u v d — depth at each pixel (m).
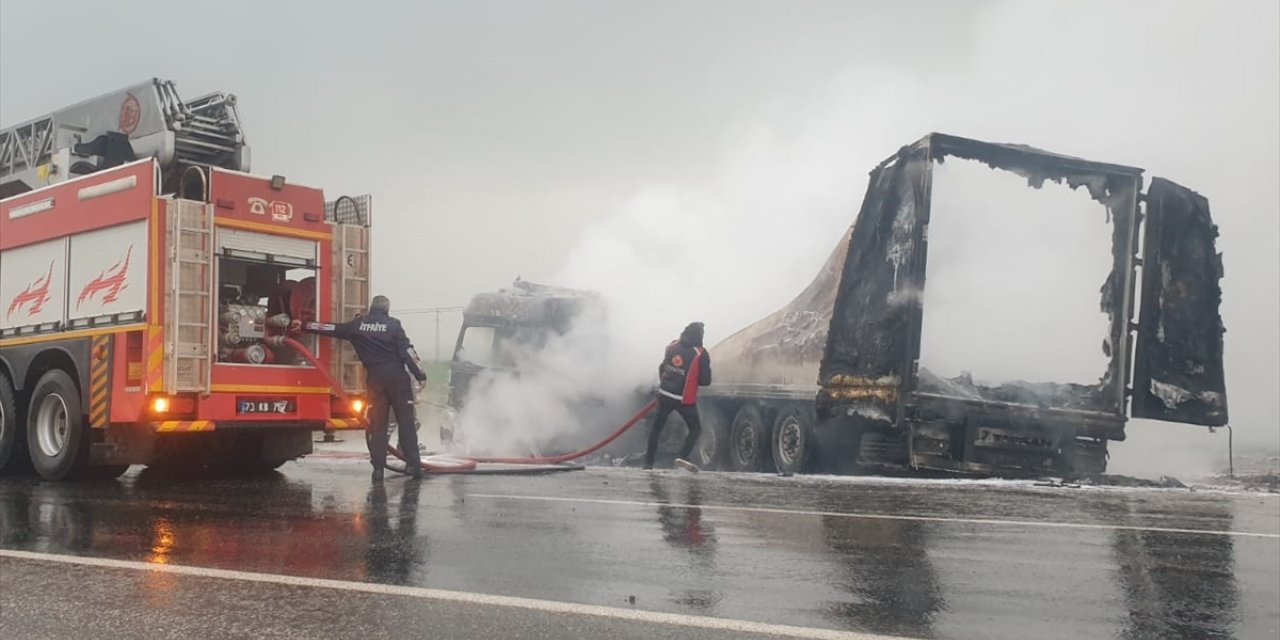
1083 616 4.48
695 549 5.85
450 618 4.35
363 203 10.81
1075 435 11.43
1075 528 6.81
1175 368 11.51
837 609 4.51
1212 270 11.58
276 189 10.05
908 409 10.80
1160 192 11.49
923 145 10.67
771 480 9.97
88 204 9.91
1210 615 4.54
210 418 9.42
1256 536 6.61
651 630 4.17
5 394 10.73
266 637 4.11
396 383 9.79
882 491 8.98
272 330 9.95
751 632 4.14
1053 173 11.12
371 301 10.15
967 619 4.38
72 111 13.23
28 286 10.59
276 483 9.67
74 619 4.42
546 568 5.33
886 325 11.05
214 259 9.53
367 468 11.45
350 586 4.93
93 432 9.84
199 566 5.45
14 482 9.96
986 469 11.07
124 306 9.45
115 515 7.41
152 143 12.31
